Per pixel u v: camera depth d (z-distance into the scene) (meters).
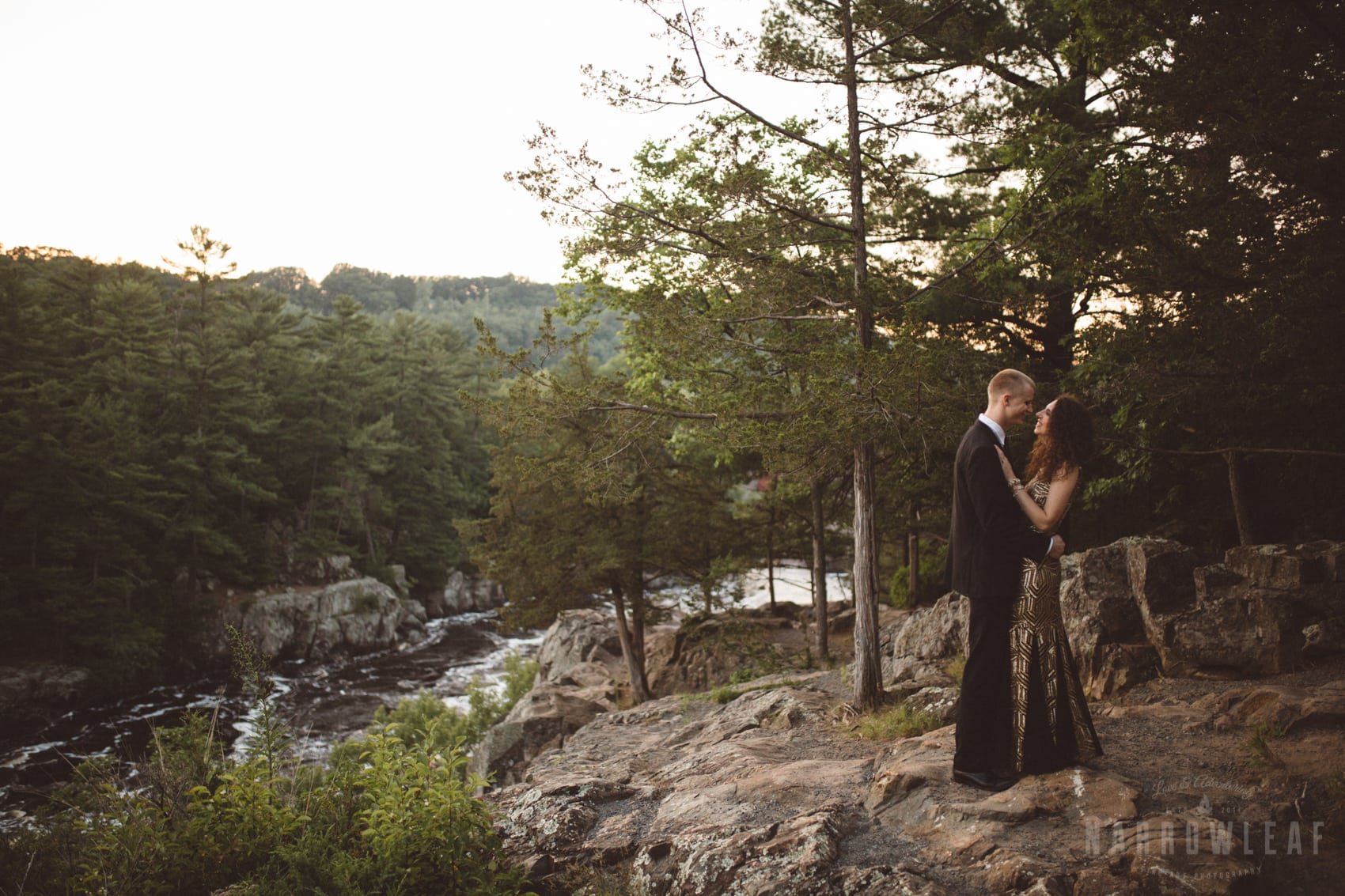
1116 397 10.05
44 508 42.81
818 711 9.37
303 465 64.19
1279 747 5.03
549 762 10.35
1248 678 6.67
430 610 70.25
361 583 56.94
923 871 4.18
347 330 77.56
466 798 5.22
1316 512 13.42
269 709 6.30
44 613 41.94
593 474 11.78
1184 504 15.15
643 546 22.70
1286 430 10.94
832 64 10.23
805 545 22.94
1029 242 9.26
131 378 51.88
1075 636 7.62
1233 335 8.10
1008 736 4.82
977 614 4.89
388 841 4.89
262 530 57.09
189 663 46.38
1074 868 3.91
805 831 4.68
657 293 10.75
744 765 6.70
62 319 54.16
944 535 22.67
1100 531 16.80
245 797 5.64
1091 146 8.80
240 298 67.81
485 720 28.12
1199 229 7.90
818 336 10.38
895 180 10.77
